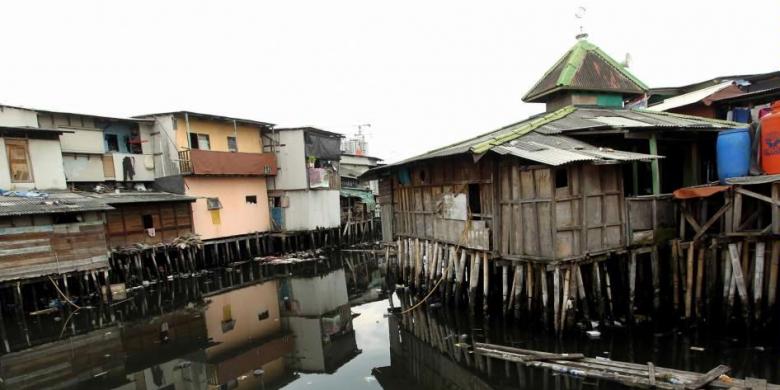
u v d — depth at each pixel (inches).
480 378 351.3
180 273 869.2
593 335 375.6
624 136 416.2
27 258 616.7
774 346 331.0
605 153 371.2
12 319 600.1
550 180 376.5
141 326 556.1
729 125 469.1
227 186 1011.9
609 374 302.5
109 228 784.9
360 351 452.4
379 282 792.3
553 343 378.3
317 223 1120.2
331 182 1168.2
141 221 834.8
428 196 583.5
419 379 374.6
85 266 676.7
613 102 570.3
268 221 1119.0
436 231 568.7
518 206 412.8
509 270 482.6
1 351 474.0
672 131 432.1
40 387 376.5
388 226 741.9
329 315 593.3
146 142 927.7
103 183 850.8
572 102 548.1
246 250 1058.7
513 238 422.9
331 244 1171.9
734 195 358.9
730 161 406.0
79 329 549.3
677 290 397.7
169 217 881.5
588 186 383.9
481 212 470.3
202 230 951.0
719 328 374.3
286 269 912.3
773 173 375.6
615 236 397.1
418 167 605.6
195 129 952.9
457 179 512.1
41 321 586.2
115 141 900.0
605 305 407.2
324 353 451.2
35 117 743.7
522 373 337.1
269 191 1126.4
